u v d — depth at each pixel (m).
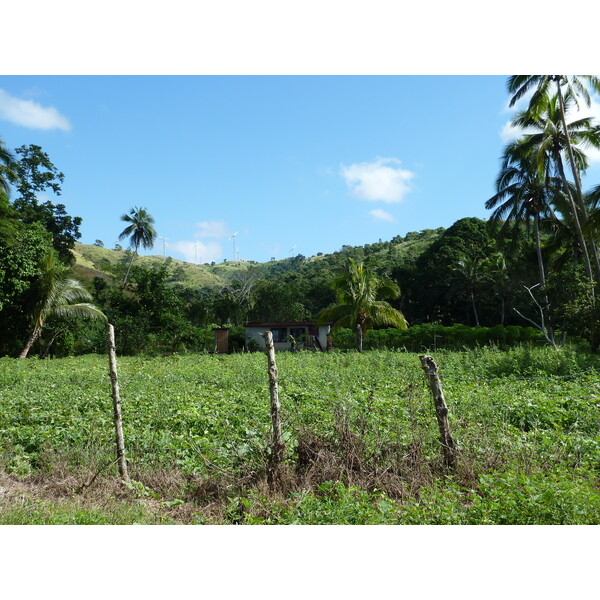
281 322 40.19
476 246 52.91
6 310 30.05
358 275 34.19
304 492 5.45
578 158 29.08
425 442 6.55
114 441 7.81
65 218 40.12
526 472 5.91
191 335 40.09
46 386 13.16
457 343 33.12
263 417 8.76
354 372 15.52
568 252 34.66
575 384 11.10
